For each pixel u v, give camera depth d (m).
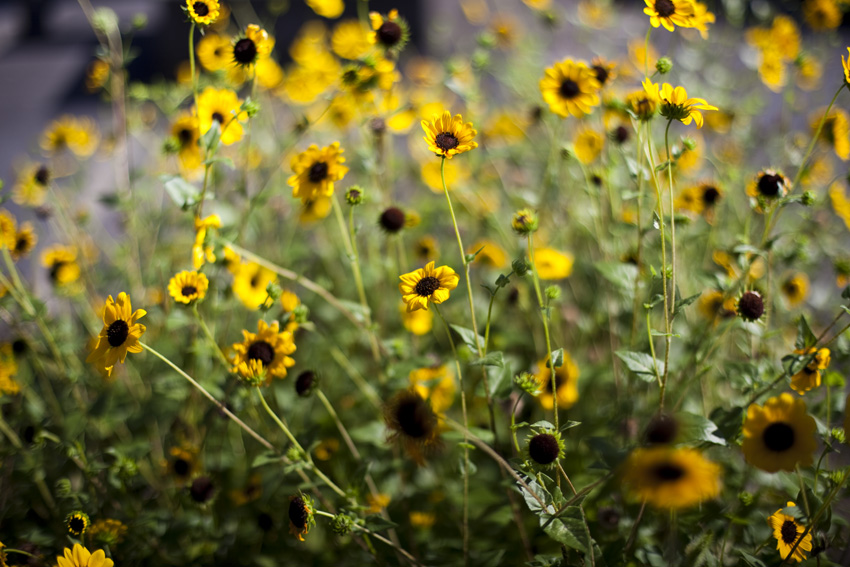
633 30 3.54
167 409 1.69
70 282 1.79
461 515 1.63
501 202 2.13
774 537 1.44
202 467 1.64
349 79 1.62
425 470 1.71
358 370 1.80
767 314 1.53
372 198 1.71
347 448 1.72
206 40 1.63
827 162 1.94
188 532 1.63
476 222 1.95
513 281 1.76
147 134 2.40
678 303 1.43
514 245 1.83
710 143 2.29
